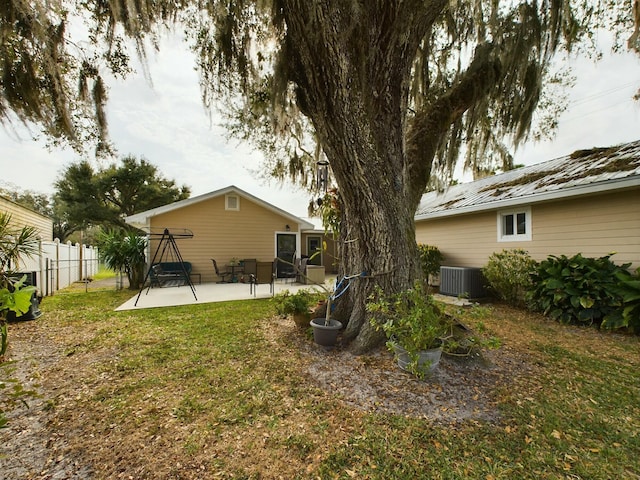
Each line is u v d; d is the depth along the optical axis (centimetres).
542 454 183
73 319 517
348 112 296
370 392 254
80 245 1238
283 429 209
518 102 415
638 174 435
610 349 368
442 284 791
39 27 307
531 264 583
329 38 275
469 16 438
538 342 393
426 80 443
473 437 198
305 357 332
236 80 373
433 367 274
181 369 306
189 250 1093
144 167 2144
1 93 329
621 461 177
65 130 375
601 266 480
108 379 285
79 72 394
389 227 327
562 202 587
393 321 300
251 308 600
